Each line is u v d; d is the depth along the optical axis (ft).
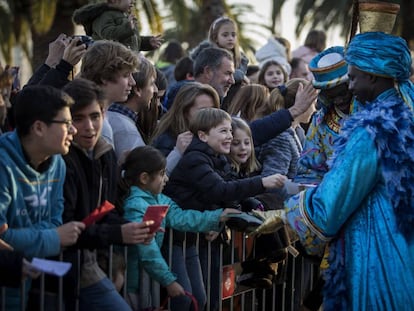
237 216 14.39
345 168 12.58
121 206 14.19
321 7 76.79
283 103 19.04
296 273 17.31
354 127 12.80
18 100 11.89
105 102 13.14
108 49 14.48
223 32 23.73
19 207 11.82
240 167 16.87
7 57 58.23
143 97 15.76
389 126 12.56
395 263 12.61
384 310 12.69
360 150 12.57
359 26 13.98
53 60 15.98
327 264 13.20
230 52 22.13
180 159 15.08
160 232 14.34
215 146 15.19
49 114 11.76
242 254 15.85
